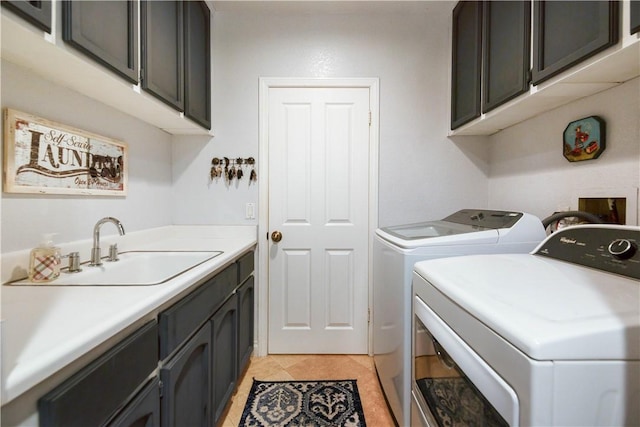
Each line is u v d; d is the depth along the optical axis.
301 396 1.66
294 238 2.10
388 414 1.51
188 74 1.65
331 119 2.07
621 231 0.86
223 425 1.44
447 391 0.86
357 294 2.12
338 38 2.06
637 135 1.10
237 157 2.07
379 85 2.07
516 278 0.81
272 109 2.07
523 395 0.52
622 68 1.01
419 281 1.07
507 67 1.39
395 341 1.35
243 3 1.96
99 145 1.37
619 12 0.87
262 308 2.09
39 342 0.56
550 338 0.50
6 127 0.96
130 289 0.88
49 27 0.82
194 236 2.05
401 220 2.09
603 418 0.50
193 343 1.04
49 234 1.04
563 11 1.06
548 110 1.51
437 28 2.07
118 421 0.68
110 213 1.45
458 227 1.56
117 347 0.69
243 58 2.05
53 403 0.52
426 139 2.08
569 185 1.40
